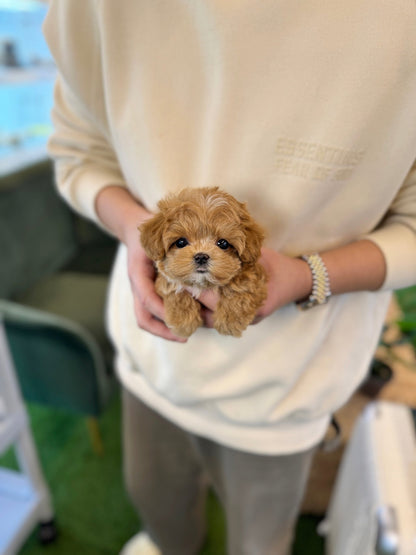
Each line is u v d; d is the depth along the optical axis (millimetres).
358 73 408
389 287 531
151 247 404
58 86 659
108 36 486
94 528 1188
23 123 2139
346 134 432
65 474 1341
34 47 2109
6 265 1511
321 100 428
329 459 1116
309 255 511
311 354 547
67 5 506
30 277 1649
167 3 446
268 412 580
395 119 425
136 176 557
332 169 454
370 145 442
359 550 799
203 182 505
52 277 1717
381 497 769
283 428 612
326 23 400
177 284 430
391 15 386
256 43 420
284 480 659
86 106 587
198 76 471
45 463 1375
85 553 1130
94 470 1357
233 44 425
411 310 1311
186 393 606
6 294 1510
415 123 422
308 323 535
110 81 516
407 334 1226
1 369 961
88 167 679
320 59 412
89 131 652
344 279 499
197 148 508
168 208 407
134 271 495
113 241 2033
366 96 415
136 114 512
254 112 450
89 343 1199
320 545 1146
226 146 475
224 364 561
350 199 488
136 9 464
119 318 688
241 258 407
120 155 571
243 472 663
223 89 448
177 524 895
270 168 468
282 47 418
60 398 1300
